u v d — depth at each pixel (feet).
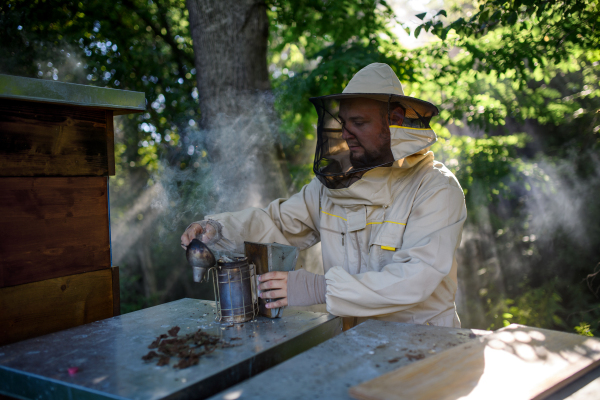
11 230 5.18
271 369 3.85
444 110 14.76
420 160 6.35
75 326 5.73
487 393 3.28
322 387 3.49
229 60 11.23
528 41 12.87
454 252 5.77
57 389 3.74
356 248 6.39
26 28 15.39
